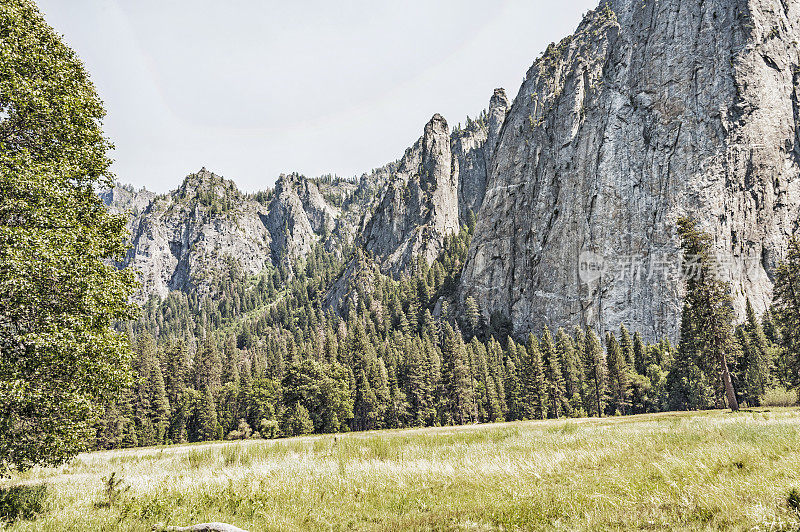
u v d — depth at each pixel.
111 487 12.79
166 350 111.94
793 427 17.06
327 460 18.20
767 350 69.31
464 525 8.89
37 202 13.02
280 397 90.75
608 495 9.63
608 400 85.81
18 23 14.38
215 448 27.89
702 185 133.75
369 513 10.41
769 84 137.50
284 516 10.39
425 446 22.53
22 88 13.38
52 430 12.78
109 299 13.54
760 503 7.61
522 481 12.00
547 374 89.00
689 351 72.94
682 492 9.08
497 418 89.94
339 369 91.94
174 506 11.55
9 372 11.54
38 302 12.03
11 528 9.88
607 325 139.00
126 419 76.88
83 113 15.23
